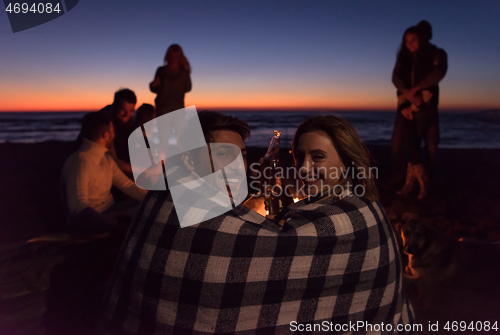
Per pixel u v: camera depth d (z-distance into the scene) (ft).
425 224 7.02
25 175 20.59
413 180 15.53
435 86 14.32
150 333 3.52
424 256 6.74
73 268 7.35
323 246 3.57
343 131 3.92
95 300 6.47
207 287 3.34
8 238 9.29
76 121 106.83
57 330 5.75
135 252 3.68
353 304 3.75
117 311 3.77
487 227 10.90
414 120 14.64
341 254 3.63
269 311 3.48
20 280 6.87
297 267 3.51
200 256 3.37
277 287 3.46
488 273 6.56
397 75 14.76
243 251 3.38
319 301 3.62
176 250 3.43
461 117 81.25
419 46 13.83
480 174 21.06
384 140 63.16
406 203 14.23
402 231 6.93
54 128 85.92
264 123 110.73
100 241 8.46
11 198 14.40
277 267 3.45
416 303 6.41
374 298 3.84
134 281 3.60
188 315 3.39
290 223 3.73
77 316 6.07
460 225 11.12
